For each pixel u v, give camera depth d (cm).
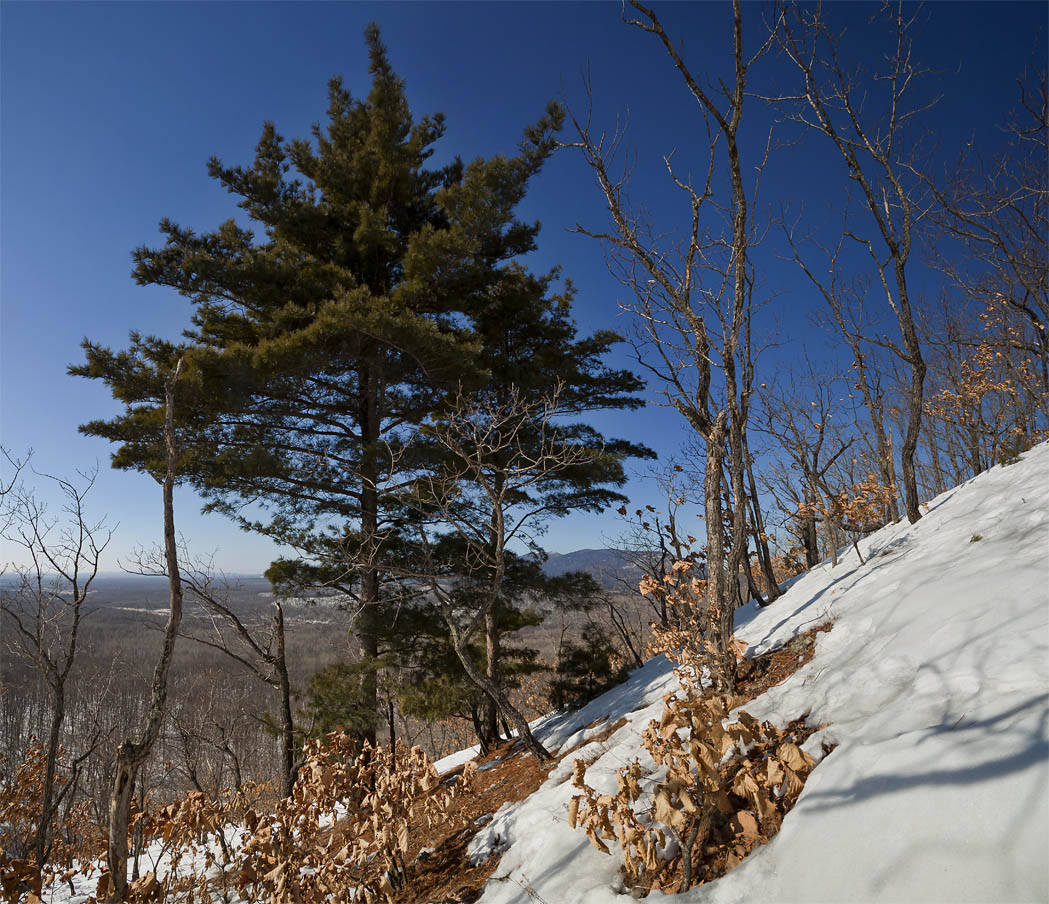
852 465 1264
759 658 600
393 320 980
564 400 1299
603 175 657
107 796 1128
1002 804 242
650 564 1068
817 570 850
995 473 749
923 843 250
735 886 304
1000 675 316
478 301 1264
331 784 580
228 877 717
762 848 319
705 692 378
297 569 1013
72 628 858
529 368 1219
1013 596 378
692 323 633
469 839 599
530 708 1788
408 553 1060
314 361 1051
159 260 1072
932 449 1606
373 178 1271
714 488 622
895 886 243
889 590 532
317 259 1177
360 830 539
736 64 607
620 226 656
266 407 1124
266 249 1261
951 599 421
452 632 798
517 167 1181
